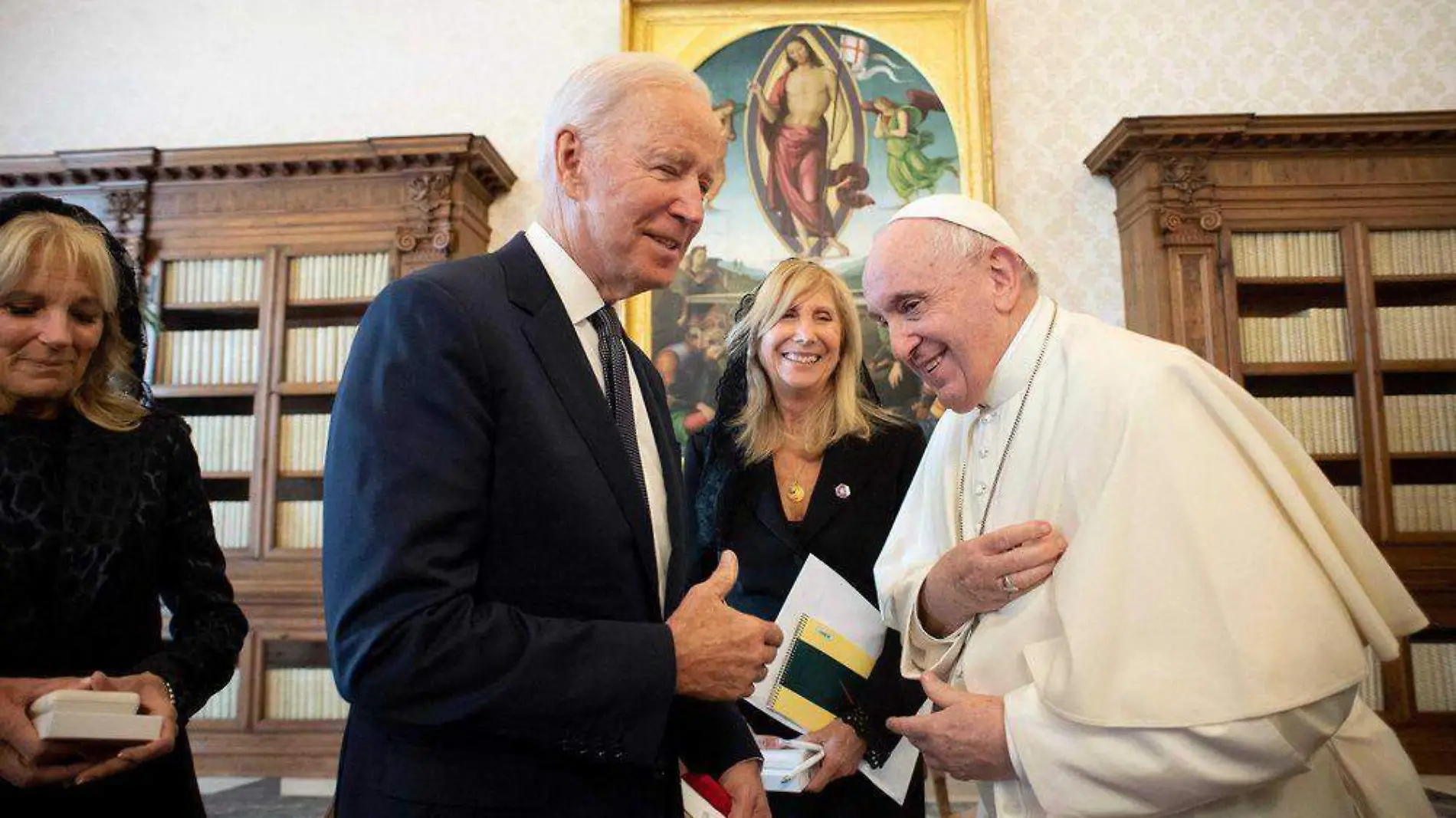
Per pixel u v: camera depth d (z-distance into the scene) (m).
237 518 5.77
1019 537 1.49
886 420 2.46
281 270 5.90
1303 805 1.42
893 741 2.07
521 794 1.15
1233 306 5.62
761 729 2.23
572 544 1.23
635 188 1.35
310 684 5.49
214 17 6.65
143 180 5.96
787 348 2.35
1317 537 1.40
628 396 1.44
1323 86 6.25
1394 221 5.70
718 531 2.35
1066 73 6.36
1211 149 5.71
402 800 1.14
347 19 6.62
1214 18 6.34
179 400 6.14
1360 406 5.58
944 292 1.65
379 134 6.51
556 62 6.54
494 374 1.22
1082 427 1.53
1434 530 5.54
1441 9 6.27
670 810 1.37
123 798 1.46
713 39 6.40
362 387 1.19
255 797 4.88
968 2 6.32
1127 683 1.32
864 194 6.25
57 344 1.45
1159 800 1.31
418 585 1.10
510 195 6.42
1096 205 6.25
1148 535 1.39
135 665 1.52
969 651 1.56
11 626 1.39
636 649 1.16
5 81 6.62
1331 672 1.29
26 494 1.43
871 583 2.25
